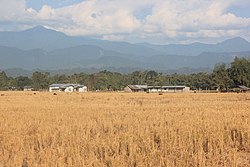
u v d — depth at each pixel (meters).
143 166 11.07
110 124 20.27
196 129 16.69
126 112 29.08
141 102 49.25
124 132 17.14
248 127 17.03
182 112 28.30
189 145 13.69
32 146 13.98
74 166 10.88
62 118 23.81
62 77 173.50
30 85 167.88
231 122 19.47
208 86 137.75
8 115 25.75
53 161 11.35
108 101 52.97
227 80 115.69
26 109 33.19
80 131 17.30
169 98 63.16
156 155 12.37
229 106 36.75
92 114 27.11
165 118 23.00
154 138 15.71
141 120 22.47
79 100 56.47
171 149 13.15
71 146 13.62
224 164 11.43
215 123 18.78
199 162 11.22
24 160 10.82
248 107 34.78
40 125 19.98
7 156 12.44
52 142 14.84
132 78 169.88
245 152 14.23
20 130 17.81
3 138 15.75
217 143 14.54
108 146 13.48
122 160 11.53
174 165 11.22
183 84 155.62
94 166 11.04
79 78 168.62
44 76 168.75
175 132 16.14
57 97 68.50
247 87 110.56
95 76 169.12
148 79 168.75
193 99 58.47
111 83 163.12
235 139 15.60
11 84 166.25
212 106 37.03
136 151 12.99
